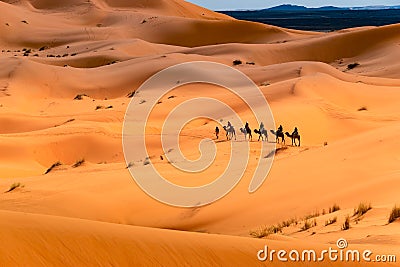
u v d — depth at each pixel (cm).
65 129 3847
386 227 1223
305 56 9750
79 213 1872
